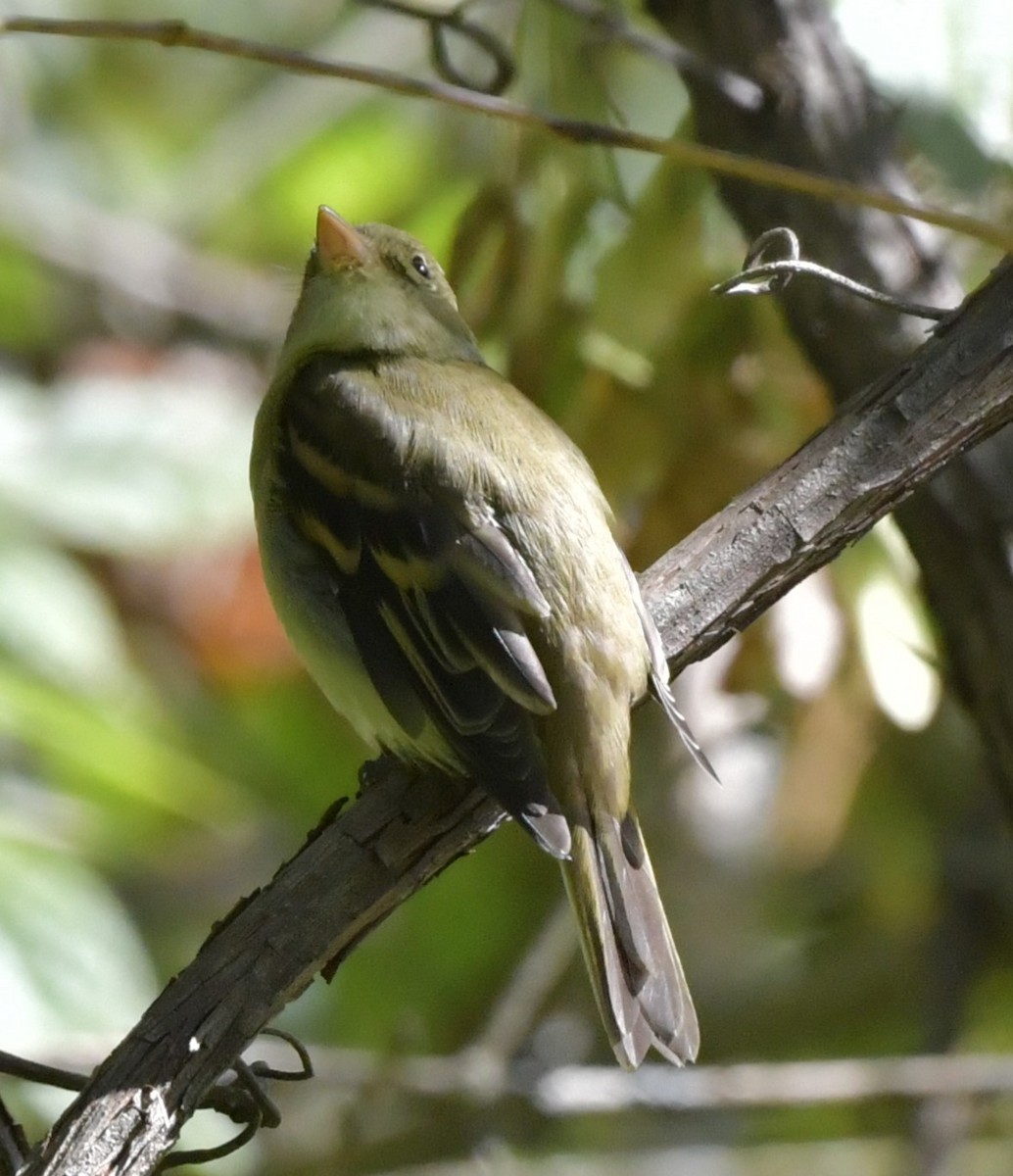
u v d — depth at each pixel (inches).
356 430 324.2
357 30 605.9
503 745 281.3
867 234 338.3
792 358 386.3
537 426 325.7
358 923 259.8
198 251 629.3
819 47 346.0
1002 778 327.9
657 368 383.9
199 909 576.1
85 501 426.9
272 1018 255.8
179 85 665.0
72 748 422.0
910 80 334.6
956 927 519.2
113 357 550.3
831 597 393.4
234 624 520.4
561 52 376.8
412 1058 476.7
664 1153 519.2
